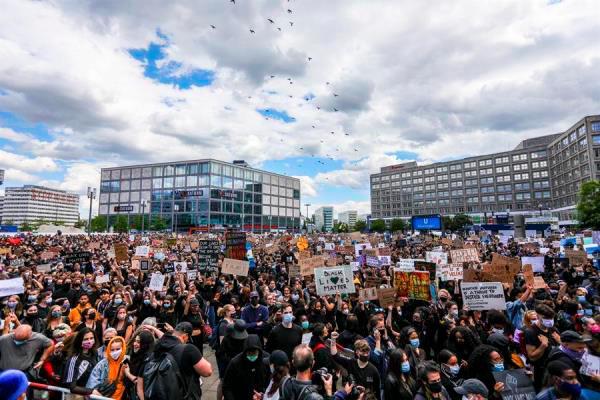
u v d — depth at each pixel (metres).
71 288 10.23
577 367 4.35
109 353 4.77
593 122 83.56
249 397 4.12
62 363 5.06
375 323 5.70
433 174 143.00
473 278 9.84
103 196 100.44
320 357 5.13
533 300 8.86
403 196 151.50
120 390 4.64
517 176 120.31
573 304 6.87
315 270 8.20
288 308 5.71
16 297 7.63
